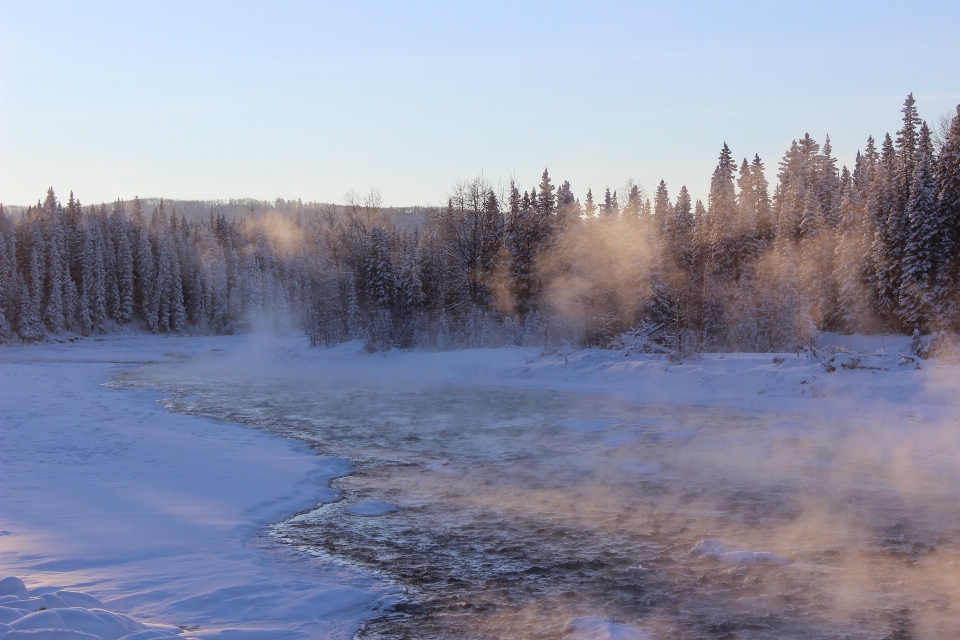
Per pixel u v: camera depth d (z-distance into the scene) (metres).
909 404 25.41
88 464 16.72
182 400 33.06
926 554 11.22
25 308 86.62
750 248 55.78
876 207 53.00
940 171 49.56
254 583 9.34
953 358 29.55
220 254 112.00
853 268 53.25
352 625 8.37
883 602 9.25
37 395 32.53
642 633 8.28
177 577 9.38
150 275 103.50
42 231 98.38
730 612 8.94
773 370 31.45
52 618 6.44
